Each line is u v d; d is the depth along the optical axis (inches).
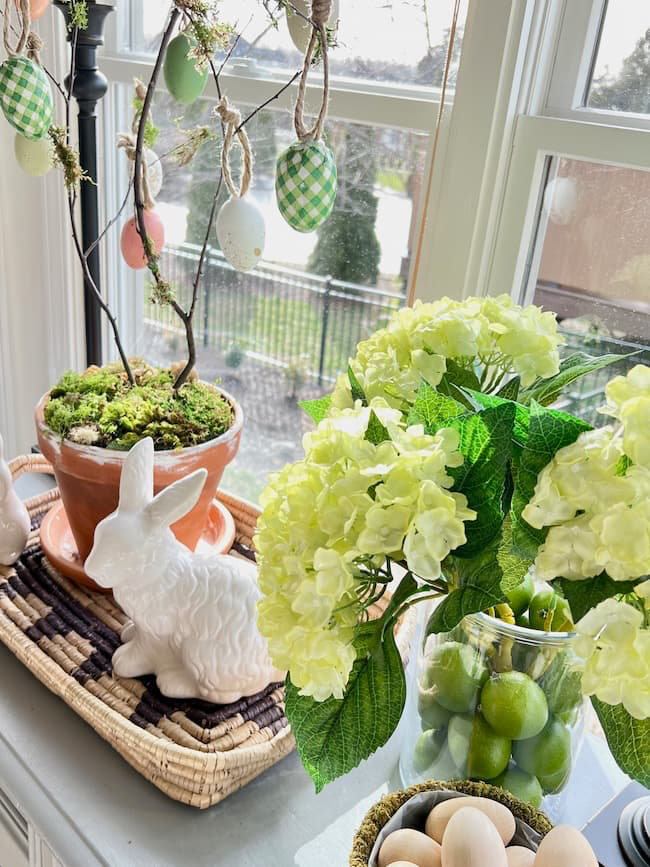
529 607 24.7
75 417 34.5
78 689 30.5
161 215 53.2
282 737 28.9
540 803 26.0
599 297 36.1
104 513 34.9
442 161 37.0
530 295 38.1
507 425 18.0
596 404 37.5
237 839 28.0
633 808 26.9
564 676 23.9
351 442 19.0
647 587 17.0
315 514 18.9
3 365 60.2
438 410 20.1
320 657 18.8
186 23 33.8
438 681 25.0
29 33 34.4
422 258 39.0
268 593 20.1
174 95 34.4
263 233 34.8
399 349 23.3
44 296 56.9
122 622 35.9
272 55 44.3
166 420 35.4
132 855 26.9
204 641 30.4
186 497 29.9
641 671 17.0
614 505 16.6
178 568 30.8
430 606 26.9
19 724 31.5
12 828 33.0
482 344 22.7
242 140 33.6
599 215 35.0
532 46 33.8
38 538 40.6
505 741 24.5
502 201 36.1
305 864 27.3
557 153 34.0
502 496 20.0
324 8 29.0
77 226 53.3
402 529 18.0
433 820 23.1
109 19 50.2
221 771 27.8
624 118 33.3
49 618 35.3
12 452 63.5
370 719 21.5
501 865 20.5
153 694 31.8
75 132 51.4
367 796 30.1
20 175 54.0
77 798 28.8
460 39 36.6
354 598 19.9
